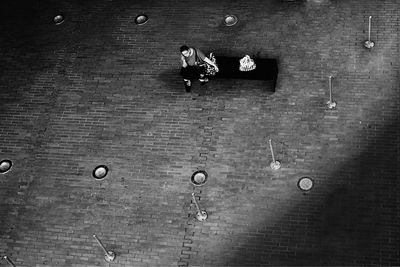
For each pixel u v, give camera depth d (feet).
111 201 33.50
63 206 33.78
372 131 33.17
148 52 40.14
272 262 29.91
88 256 31.68
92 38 41.93
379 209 30.40
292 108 35.14
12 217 33.86
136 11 42.93
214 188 32.86
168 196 33.06
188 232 31.58
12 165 36.19
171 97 37.29
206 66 35.35
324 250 29.73
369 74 35.60
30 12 44.88
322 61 36.91
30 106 38.88
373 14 38.47
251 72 35.47
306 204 31.35
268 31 39.32
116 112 37.37
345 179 31.76
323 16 39.24
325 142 33.35
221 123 35.42
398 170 31.48
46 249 32.30
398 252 28.89
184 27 41.04
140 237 31.86
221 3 41.83
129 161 34.94
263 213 31.48
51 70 40.68
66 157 35.88
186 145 34.88
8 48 42.73
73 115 37.81
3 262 32.14
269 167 33.04
